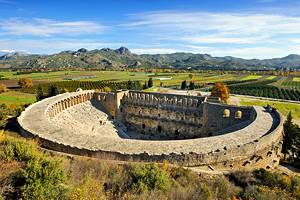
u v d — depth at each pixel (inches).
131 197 843.4
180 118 3216.0
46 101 3024.1
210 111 2878.9
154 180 976.3
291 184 1168.2
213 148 1566.2
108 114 3646.7
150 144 1631.4
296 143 2491.4
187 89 7785.4
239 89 7677.2
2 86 6515.8
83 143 1621.6
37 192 725.3
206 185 1075.3
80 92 3622.0
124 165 1242.0
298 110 5103.3
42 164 857.5
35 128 1958.7
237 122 2719.0
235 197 949.2
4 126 2198.6
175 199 901.8
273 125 2074.3
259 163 1712.6
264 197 963.3
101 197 818.2
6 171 872.3
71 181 905.5
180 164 1434.5
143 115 3540.8
